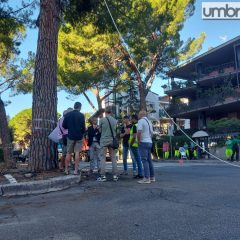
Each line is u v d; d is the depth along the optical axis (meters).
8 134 14.46
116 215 5.75
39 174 9.34
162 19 27.11
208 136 29.11
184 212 5.76
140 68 29.45
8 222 5.60
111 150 9.58
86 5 12.91
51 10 10.62
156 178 9.97
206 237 4.46
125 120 11.05
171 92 43.41
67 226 5.23
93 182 9.17
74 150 9.45
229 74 37.94
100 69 30.09
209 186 8.22
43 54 10.41
